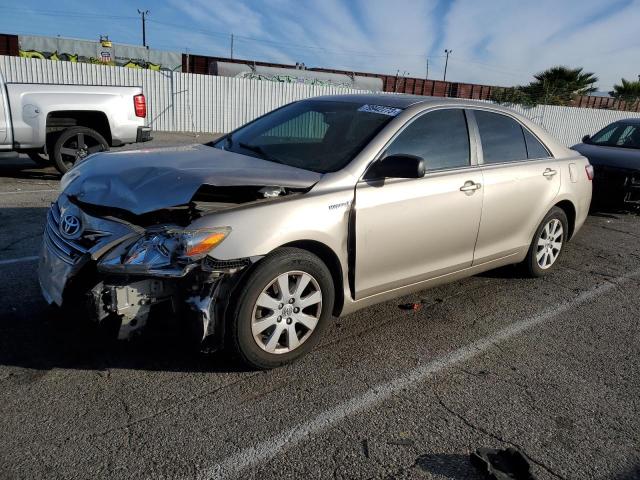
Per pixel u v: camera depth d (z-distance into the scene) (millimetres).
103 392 2975
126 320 2906
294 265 3199
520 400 3186
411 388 3238
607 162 8359
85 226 3145
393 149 3764
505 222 4578
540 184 4863
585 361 3725
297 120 4309
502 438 2820
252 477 2438
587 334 4164
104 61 26516
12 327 3576
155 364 3281
